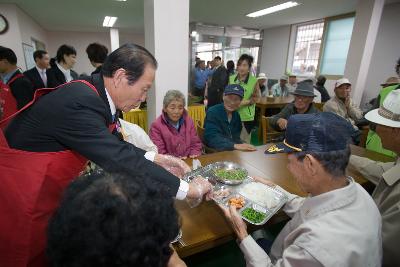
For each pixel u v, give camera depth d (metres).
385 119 1.03
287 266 0.67
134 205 0.35
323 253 0.62
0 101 2.07
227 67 4.60
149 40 2.47
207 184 1.08
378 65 5.59
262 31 8.69
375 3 4.27
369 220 0.69
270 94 6.32
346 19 6.13
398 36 5.17
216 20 7.10
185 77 2.55
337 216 0.69
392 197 0.98
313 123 0.73
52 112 0.77
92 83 0.90
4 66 2.38
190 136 1.99
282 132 2.43
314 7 5.43
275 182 1.36
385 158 1.79
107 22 7.55
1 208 0.69
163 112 1.90
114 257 0.32
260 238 1.24
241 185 1.23
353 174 1.52
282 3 5.12
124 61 0.86
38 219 0.72
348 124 0.76
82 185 0.38
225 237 0.94
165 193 0.41
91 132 0.79
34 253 0.72
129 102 0.96
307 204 0.80
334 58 6.60
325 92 5.02
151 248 0.34
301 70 7.61
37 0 4.94
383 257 0.92
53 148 0.79
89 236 0.32
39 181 0.72
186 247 0.86
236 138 2.28
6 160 0.71
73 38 9.65
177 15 2.36
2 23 5.14
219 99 3.98
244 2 5.06
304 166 0.75
